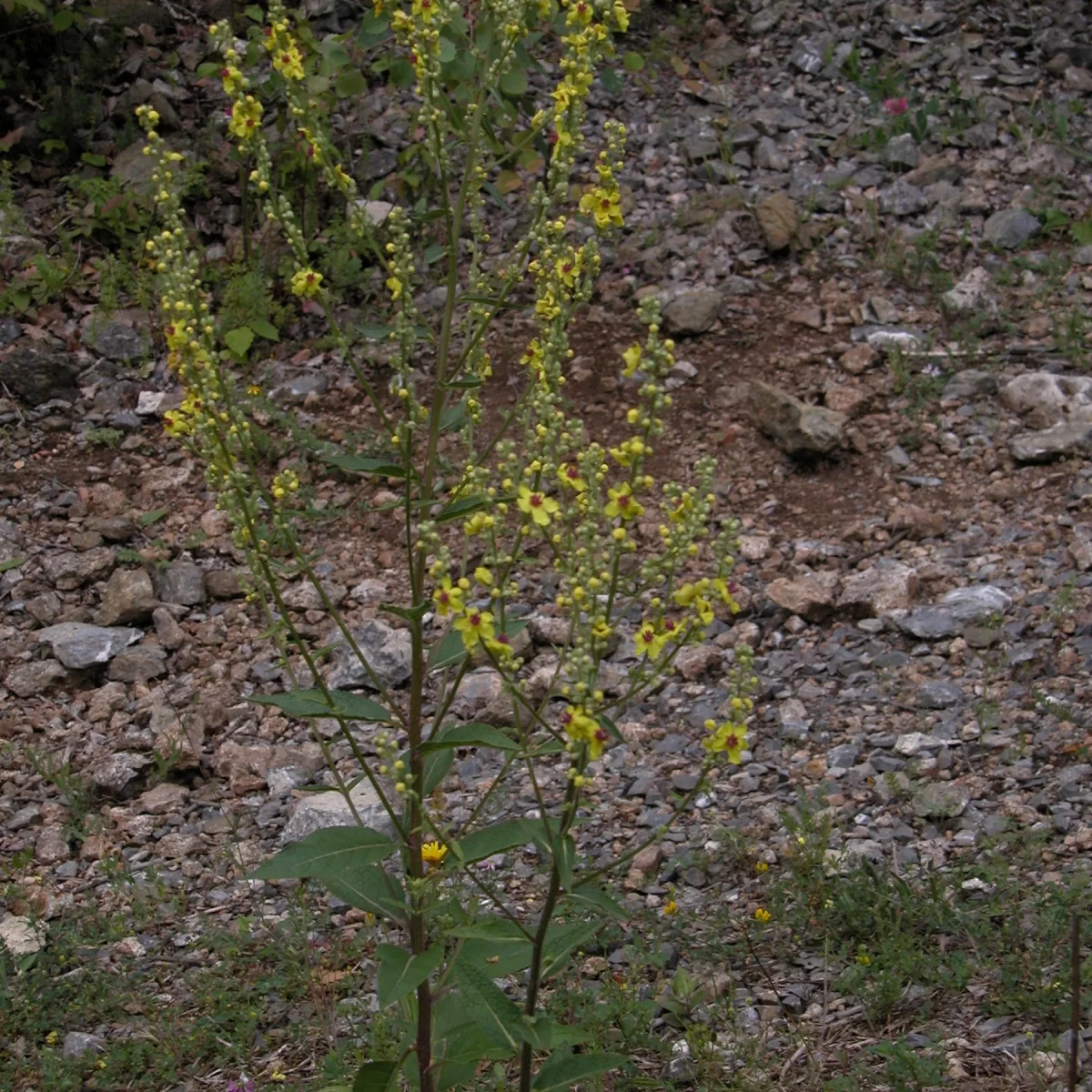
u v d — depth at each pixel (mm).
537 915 3545
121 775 4359
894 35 8672
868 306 6641
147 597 5148
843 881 3582
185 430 2506
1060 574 5004
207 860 4051
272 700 2451
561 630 4852
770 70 8414
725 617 5078
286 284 6594
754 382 5996
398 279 2479
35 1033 3297
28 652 4988
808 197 7316
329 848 2357
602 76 7258
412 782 2262
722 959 3396
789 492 5738
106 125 7477
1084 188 7398
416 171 6801
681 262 6945
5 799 4363
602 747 2064
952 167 7473
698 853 3836
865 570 5219
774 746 4367
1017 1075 2883
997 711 4320
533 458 2604
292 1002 3369
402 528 5562
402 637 4820
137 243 6766
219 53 7566
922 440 5887
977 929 3320
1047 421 5859
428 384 6227
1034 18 8789
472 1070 2496
